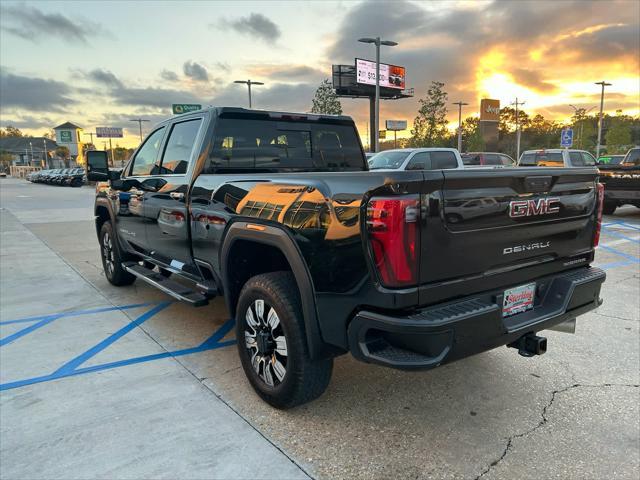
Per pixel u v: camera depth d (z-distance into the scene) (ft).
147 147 15.88
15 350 13.07
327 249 8.06
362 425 9.34
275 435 8.97
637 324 15.11
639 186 40.09
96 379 11.29
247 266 10.94
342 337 8.18
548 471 7.98
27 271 23.03
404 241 7.19
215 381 11.21
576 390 10.78
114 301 17.83
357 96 202.39
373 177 7.38
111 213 18.13
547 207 9.14
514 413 9.81
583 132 261.85
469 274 8.09
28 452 8.39
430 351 7.33
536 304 9.57
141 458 8.23
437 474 7.89
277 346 9.54
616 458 8.33
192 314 16.30
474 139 245.04
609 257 25.76
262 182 9.68
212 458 8.25
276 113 13.60
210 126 12.46
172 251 13.80
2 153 445.37
